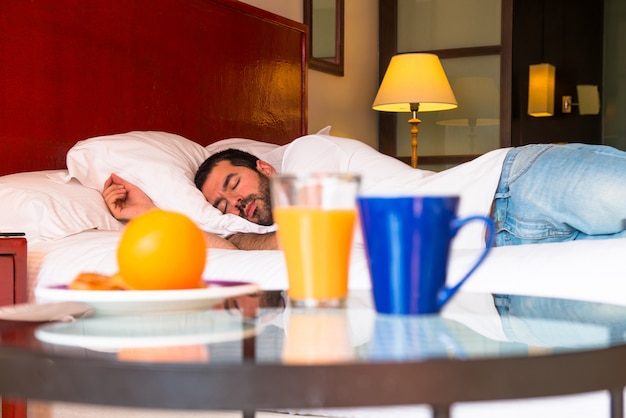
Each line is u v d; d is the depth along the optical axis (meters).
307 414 1.23
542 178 1.80
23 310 0.89
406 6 4.63
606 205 1.71
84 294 0.77
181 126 2.75
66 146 2.30
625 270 1.32
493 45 4.47
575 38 5.45
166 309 0.82
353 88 4.31
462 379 0.53
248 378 0.52
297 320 0.74
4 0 2.10
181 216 0.85
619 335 0.68
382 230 0.73
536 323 0.76
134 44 2.54
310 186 0.77
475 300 0.96
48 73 2.23
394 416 1.17
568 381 0.56
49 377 0.55
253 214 2.17
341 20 4.05
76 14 2.32
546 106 4.91
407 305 0.75
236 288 0.83
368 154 2.13
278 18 3.34
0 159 2.10
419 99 3.74
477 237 1.82
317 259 0.79
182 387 0.52
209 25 2.90
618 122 5.51
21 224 1.81
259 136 3.22
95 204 2.00
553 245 1.48
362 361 0.53
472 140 4.53
